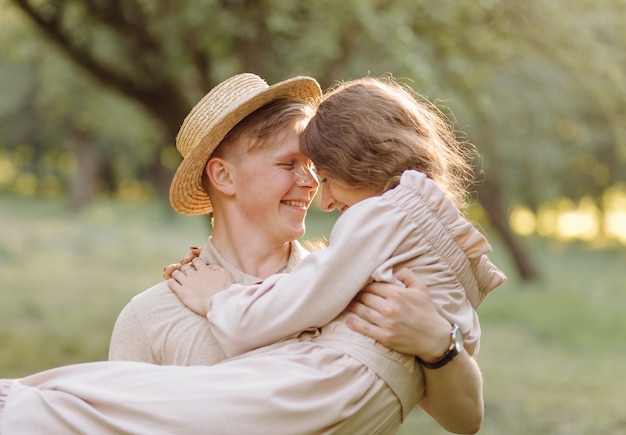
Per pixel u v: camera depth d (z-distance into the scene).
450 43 7.50
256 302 2.09
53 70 14.19
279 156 2.35
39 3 8.21
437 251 2.11
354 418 2.00
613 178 24.88
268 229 2.40
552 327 12.52
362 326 2.04
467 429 2.25
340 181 2.18
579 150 19.06
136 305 2.35
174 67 8.19
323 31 7.04
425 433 7.14
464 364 2.10
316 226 24.05
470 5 7.14
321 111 2.23
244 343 2.08
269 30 7.23
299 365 2.00
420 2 7.12
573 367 10.36
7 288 14.35
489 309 13.76
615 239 31.45
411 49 6.71
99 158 34.06
